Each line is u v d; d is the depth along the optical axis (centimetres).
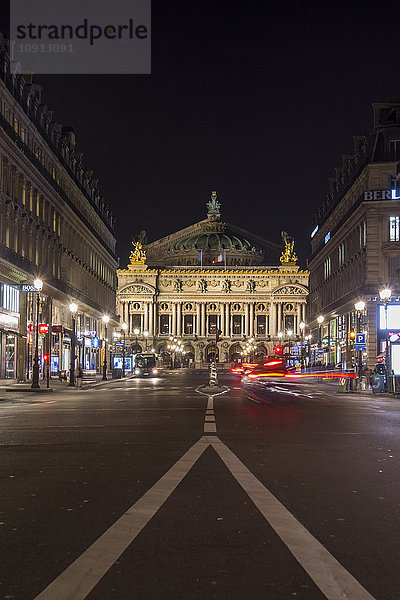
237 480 926
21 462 1085
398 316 4209
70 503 775
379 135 6450
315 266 10281
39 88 5850
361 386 4366
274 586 493
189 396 3462
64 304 6322
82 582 497
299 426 1736
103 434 1511
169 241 18100
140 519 696
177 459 1122
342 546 599
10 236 4619
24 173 4903
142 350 16212
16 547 590
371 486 894
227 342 16425
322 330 9369
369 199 6347
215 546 596
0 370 4528
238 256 17462
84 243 7638
